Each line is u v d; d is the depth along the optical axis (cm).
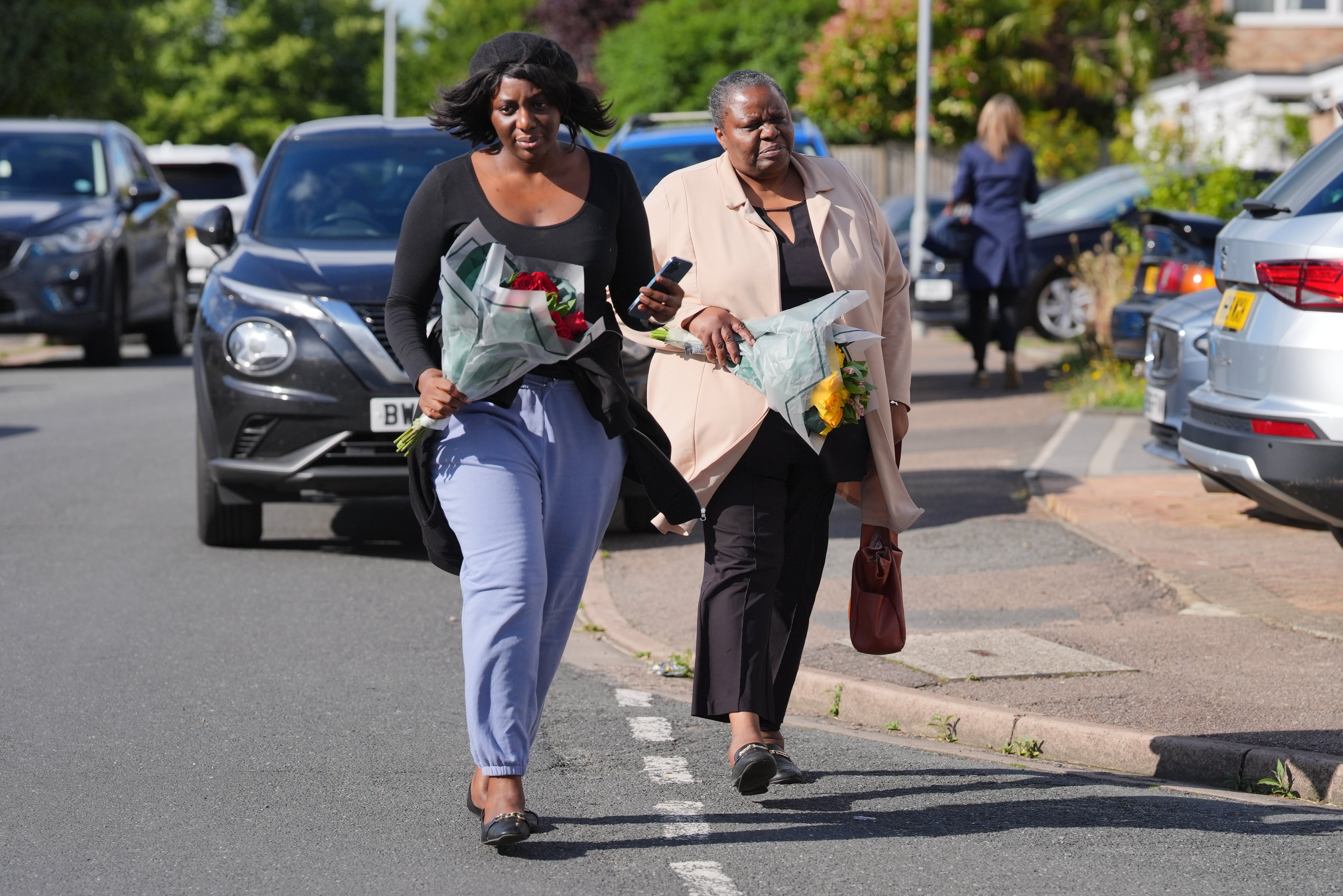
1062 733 895
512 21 12131
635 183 734
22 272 2727
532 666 702
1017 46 5362
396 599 1256
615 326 728
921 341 3419
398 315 711
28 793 807
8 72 4691
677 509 741
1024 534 1405
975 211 2402
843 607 1191
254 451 1345
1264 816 780
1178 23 5431
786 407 744
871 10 5219
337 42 10269
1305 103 4425
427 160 1579
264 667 1057
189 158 3750
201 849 729
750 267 772
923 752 897
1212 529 1397
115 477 1786
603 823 764
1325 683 969
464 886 682
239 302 1356
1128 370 2208
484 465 700
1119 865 710
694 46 6425
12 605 1219
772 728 825
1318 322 1038
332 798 801
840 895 672
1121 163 3231
